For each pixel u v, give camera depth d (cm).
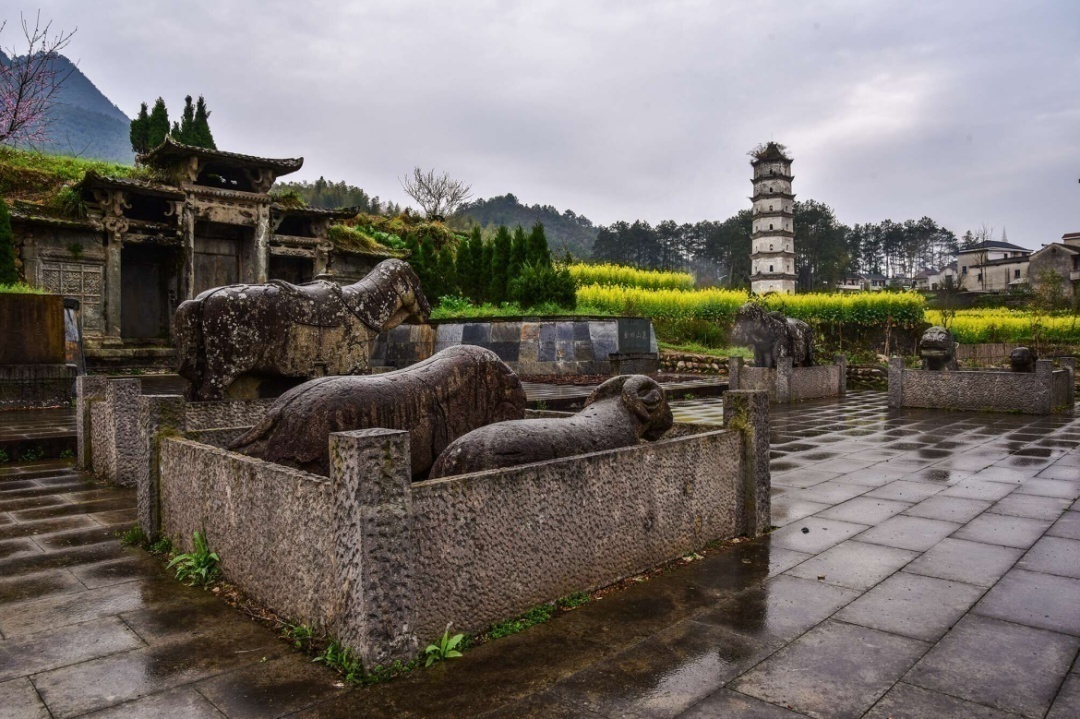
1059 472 766
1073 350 2816
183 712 274
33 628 353
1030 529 542
